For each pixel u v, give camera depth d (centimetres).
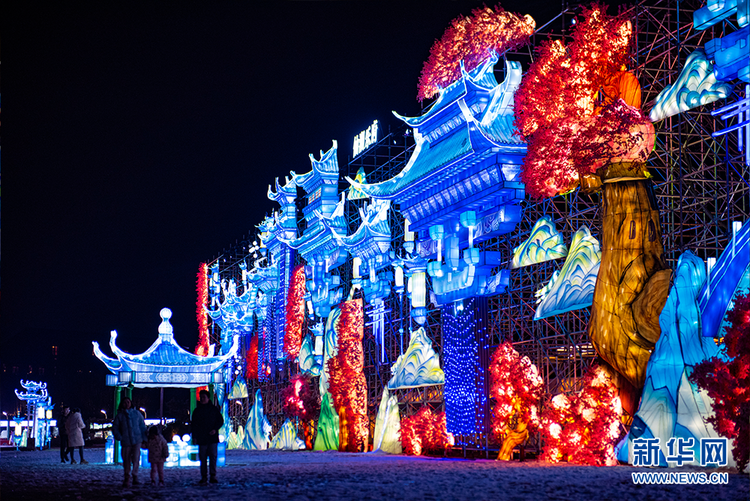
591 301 2497
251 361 5838
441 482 1803
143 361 3294
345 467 2514
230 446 5609
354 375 3969
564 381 2973
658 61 3158
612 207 2361
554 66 2377
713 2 2159
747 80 2062
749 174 2386
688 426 2094
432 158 3347
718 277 2138
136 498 1559
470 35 3169
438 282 3450
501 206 2997
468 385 3188
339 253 4531
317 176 4728
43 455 4259
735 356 1845
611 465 2242
